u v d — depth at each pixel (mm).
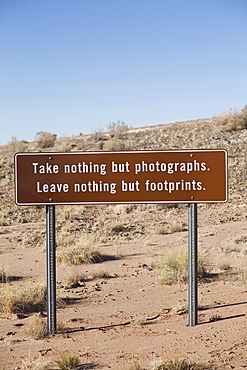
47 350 6832
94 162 7961
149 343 6898
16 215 25297
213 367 5762
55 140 53031
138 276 12141
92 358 6379
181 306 8875
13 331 7891
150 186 7965
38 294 9789
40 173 7918
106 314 8758
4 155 45031
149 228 20203
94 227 20625
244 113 46344
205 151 7910
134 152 7953
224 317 8062
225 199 7910
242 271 11789
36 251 16672
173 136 46406
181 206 25609
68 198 7930
